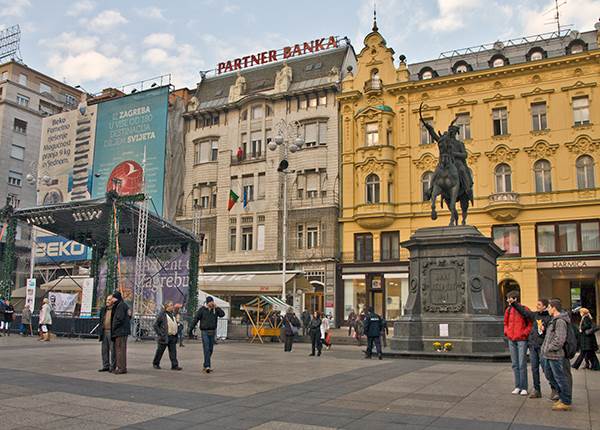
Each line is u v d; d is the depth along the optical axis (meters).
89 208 26.56
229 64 51.38
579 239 36.25
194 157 49.22
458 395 9.48
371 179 41.94
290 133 44.81
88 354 16.73
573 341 8.34
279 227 44.28
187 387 10.31
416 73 45.19
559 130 37.62
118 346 12.27
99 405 8.39
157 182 47.94
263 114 46.53
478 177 39.38
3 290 28.47
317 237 42.78
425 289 17.34
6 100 58.94
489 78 39.78
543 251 37.09
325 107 44.38
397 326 17.55
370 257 41.50
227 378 11.73
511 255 37.72
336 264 41.72
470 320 16.36
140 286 26.17
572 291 38.03
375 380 11.45
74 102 68.75
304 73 46.97
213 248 46.88
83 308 26.42
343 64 46.12
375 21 44.22
